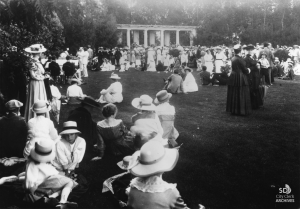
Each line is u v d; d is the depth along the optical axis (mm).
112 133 7254
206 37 34375
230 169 6762
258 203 5398
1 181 5816
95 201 5508
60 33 13508
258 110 12016
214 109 12367
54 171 5363
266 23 32812
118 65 32656
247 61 12172
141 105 7227
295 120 10508
